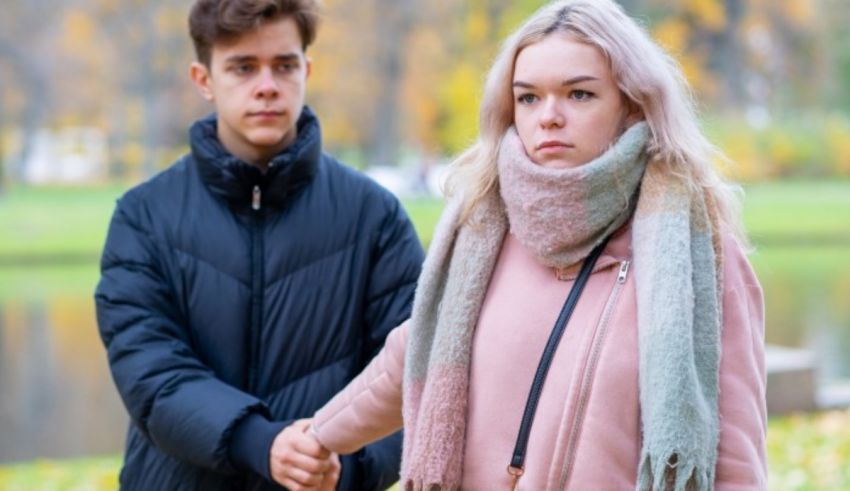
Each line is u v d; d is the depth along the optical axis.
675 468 3.33
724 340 3.53
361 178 5.36
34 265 40.38
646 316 3.44
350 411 4.44
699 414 3.34
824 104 86.25
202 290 5.06
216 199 5.16
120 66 79.31
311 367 5.10
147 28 78.25
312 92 75.44
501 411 3.72
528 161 3.69
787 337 21.66
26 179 86.62
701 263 3.53
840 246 44.72
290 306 5.07
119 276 5.07
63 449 13.16
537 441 3.62
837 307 26.12
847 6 85.19
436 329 3.93
